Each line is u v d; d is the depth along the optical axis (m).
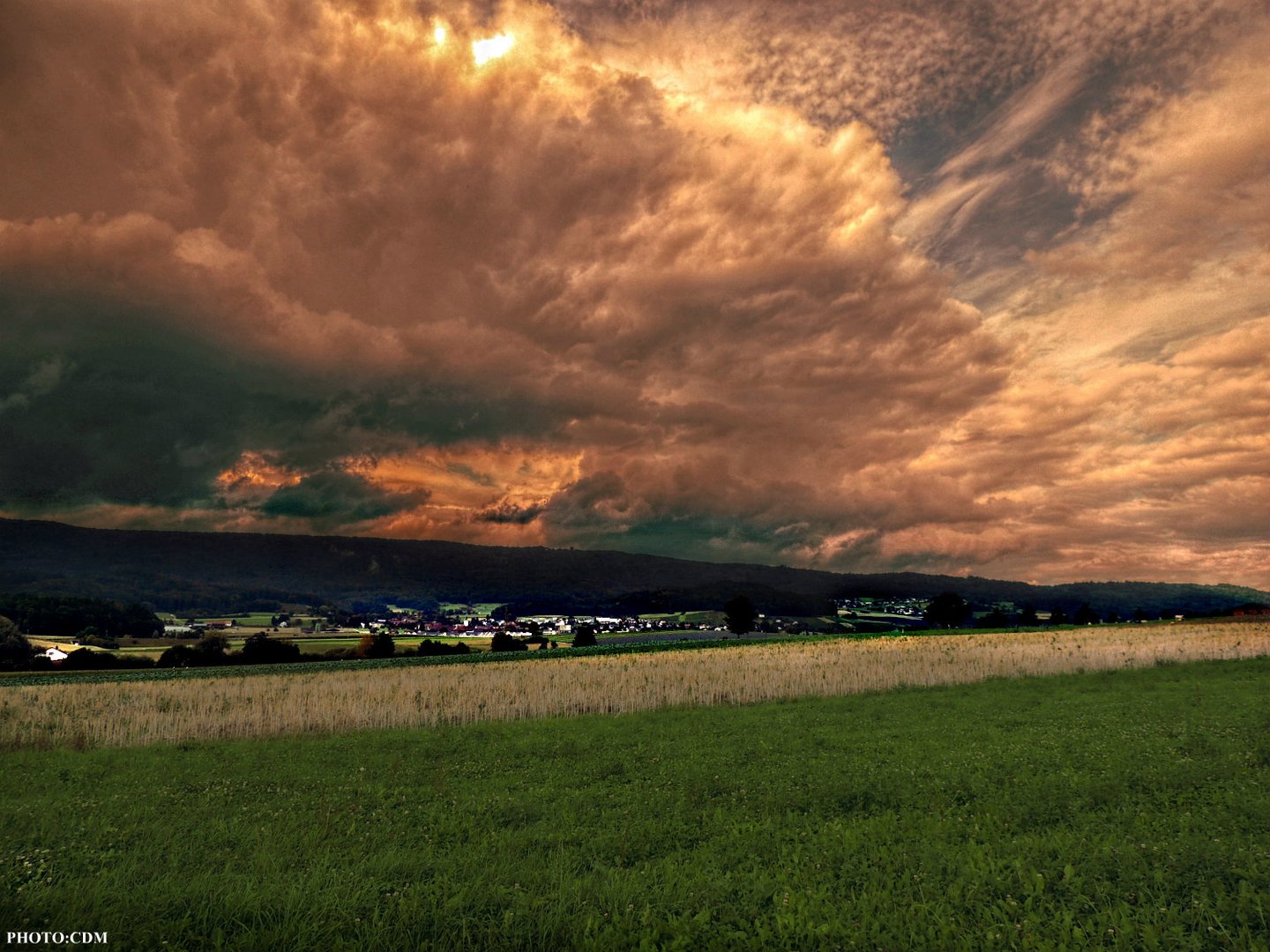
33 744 26.19
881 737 20.27
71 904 8.34
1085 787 12.86
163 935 7.69
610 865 10.24
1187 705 23.55
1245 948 6.96
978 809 12.14
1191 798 12.12
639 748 20.08
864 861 9.73
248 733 28.02
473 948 7.46
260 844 11.31
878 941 7.31
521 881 9.30
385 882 9.36
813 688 35.97
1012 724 21.89
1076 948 7.01
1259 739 16.45
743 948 7.41
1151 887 8.45
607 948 7.36
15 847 11.07
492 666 53.25
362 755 21.05
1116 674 37.62
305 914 8.11
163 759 21.69
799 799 13.46
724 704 33.53
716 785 14.95
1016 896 8.47
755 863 10.02
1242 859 8.87
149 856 10.61
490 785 16.11
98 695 36.28
